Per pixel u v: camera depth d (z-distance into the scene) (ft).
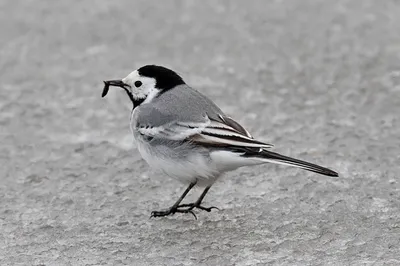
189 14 72.69
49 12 74.02
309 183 39.40
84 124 49.70
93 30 69.15
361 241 33.04
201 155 35.04
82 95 54.85
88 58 62.59
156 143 36.09
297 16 70.90
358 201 37.19
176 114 35.88
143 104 37.32
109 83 38.19
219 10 73.67
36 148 45.83
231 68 59.06
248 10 73.36
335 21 69.10
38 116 51.11
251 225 35.27
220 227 35.24
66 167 43.01
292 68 58.44
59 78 58.39
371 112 49.37
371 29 66.49
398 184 38.99
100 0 77.56
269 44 64.18
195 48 63.98
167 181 40.93
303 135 46.29
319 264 31.12
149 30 68.80
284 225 35.04
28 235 34.86
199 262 31.76
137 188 40.16
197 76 57.52
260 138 46.01
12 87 56.65
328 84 54.85
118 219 36.55
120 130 48.57
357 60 59.36
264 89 54.44
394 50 61.21
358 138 45.29
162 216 36.63
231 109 50.96
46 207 37.96
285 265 31.12
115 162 43.60
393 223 34.71
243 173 40.93
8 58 62.85
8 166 43.21
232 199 38.24
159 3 76.18
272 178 40.29
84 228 35.58
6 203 38.42
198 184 36.52
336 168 41.32
